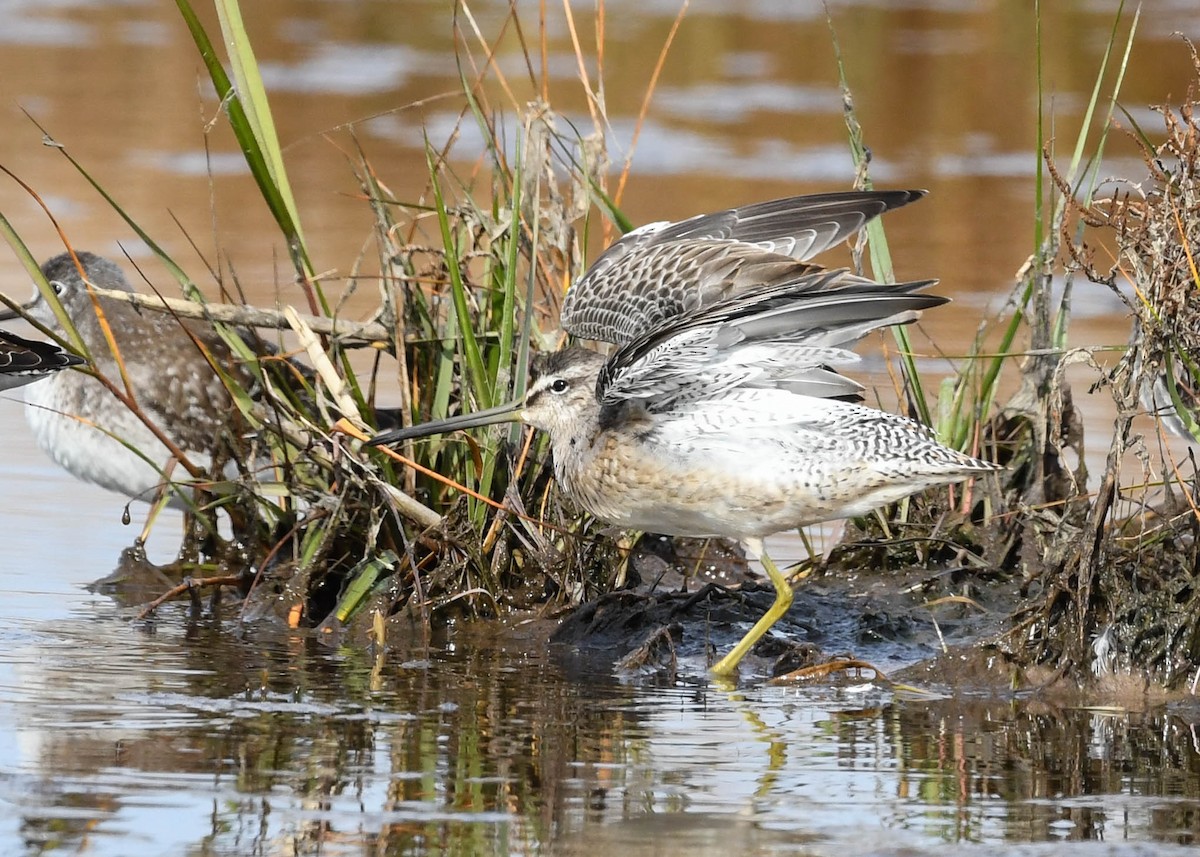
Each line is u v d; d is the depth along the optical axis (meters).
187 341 14.10
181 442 14.00
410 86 26.67
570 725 9.59
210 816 7.90
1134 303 13.88
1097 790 8.57
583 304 11.77
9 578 12.52
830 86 27.95
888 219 21.55
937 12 33.03
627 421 11.05
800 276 10.27
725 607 12.07
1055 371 11.94
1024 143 24.98
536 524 11.96
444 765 8.78
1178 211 10.52
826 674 10.75
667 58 28.97
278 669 10.61
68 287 14.23
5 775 8.35
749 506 10.89
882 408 13.39
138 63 29.41
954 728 9.69
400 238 13.86
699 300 11.23
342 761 8.79
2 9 33.25
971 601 11.86
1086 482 12.73
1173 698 10.32
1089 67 27.56
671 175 22.02
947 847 7.67
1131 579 10.76
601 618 11.72
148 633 11.40
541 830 7.85
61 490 14.89
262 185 12.48
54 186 22.45
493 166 13.21
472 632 11.75
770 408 10.73
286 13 32.44
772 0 33.88
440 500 12.34
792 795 8.41
